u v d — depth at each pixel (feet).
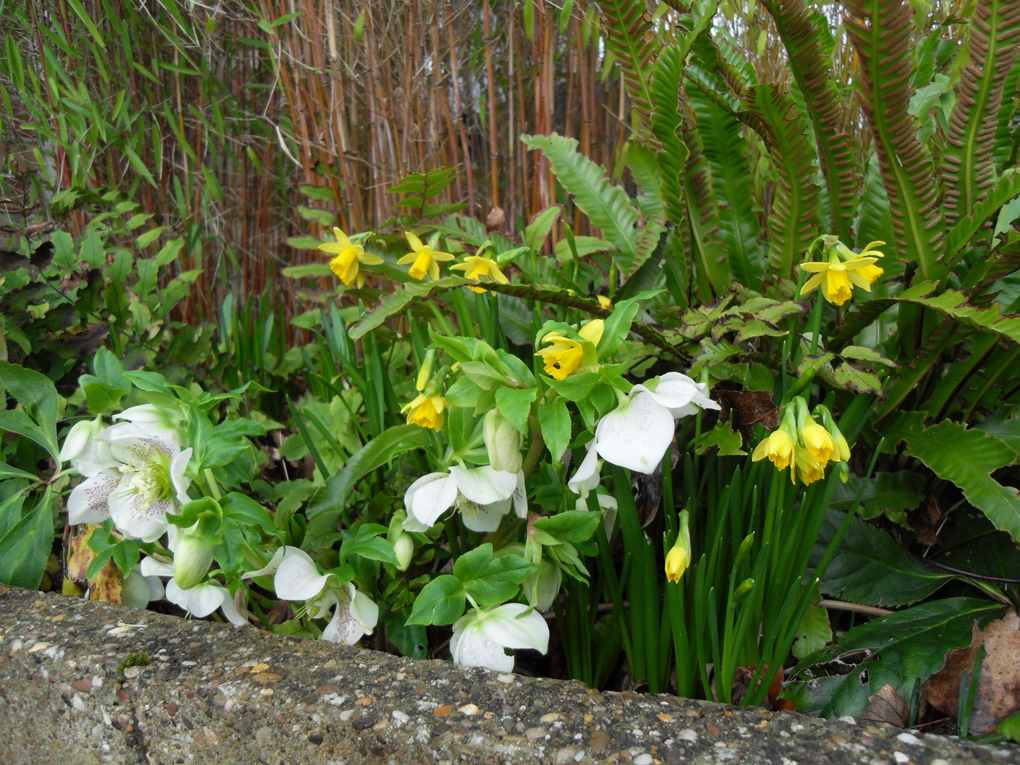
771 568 2.09
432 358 2.09
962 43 2.61
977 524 2.37
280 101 3.87
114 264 2.94
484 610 2.02
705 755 1.74
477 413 1.96
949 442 2.20
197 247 3.78
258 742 1.89
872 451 2.43
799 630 2.26
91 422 2.18
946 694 2.03
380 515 2.43
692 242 2.56
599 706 1.85
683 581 2.07
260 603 2.51
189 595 2.13
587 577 2.19
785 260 2.43
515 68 3.41
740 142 2.46
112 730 2.01
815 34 2.08
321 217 3.18
